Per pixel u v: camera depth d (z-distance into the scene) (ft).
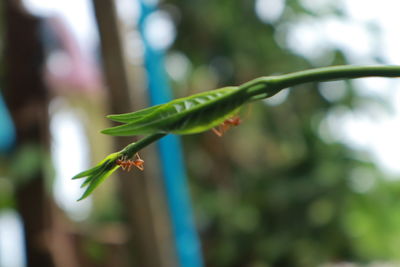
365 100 4.79
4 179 4.39
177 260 3.66
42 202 3.81
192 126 1.15
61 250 3.88
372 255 4.79
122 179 3.43
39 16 3.89
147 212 3.39
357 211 4.65
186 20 4.99
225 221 5.02
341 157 4.70
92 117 4.32
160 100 3.81
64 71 4.12
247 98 1.16
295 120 5.04
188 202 4.52
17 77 3.81
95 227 4.42
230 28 4.95
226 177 5.33
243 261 4.99
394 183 4.81
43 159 3.74
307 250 4.66
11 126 3.87
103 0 3.34
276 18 4.92
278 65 4.97
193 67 5.14
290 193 4.75
